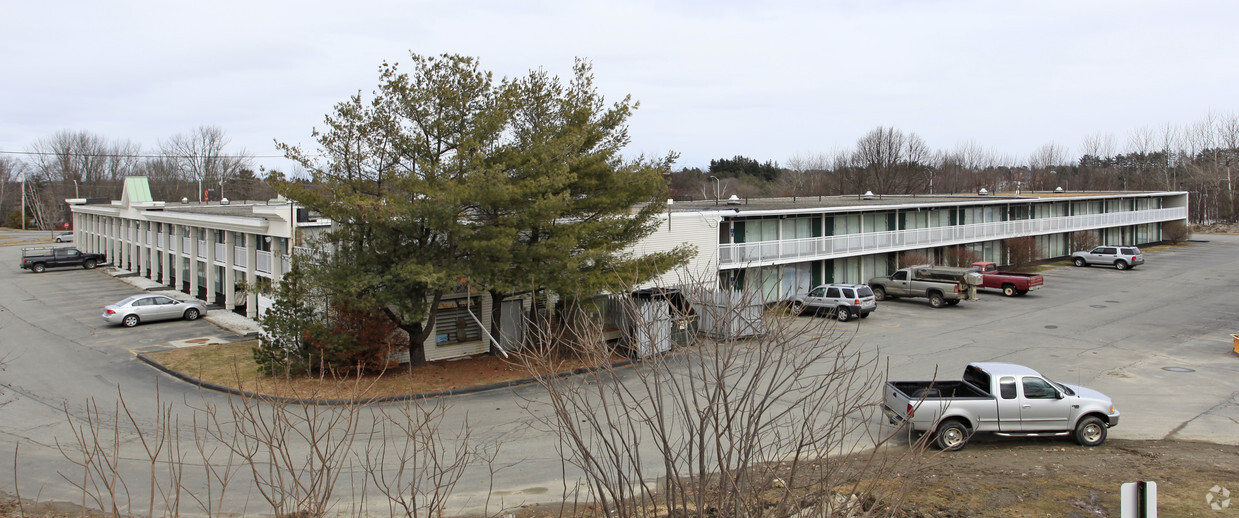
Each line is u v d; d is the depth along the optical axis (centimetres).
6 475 1223
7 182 9806
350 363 1934
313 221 2433
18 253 5909
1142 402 1723
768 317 770
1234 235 7144
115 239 4819
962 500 1063
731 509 704
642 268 2047
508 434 1484
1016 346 2397
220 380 1914
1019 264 4581
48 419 1583
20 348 2398
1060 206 5338
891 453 1322
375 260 1906
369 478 1224
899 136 9119
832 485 694
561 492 1161
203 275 3569
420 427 768
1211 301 3303
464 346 2291
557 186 1914
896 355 2258
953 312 3142
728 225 3306
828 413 1574
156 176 10206
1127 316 2970
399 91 1956
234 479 1229
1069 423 1386
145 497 1141
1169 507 1034
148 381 1956
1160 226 6303
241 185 9581
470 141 1897
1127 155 11094
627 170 2150
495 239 1806
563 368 1966
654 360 681
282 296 1952
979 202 4516
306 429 1510
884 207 3812
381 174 1983
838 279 3791
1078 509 1028
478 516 1059
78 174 9925
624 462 1297
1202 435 1465
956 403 1352
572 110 2134
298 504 665
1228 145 9381
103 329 2744
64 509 1073
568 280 1919
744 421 1453
